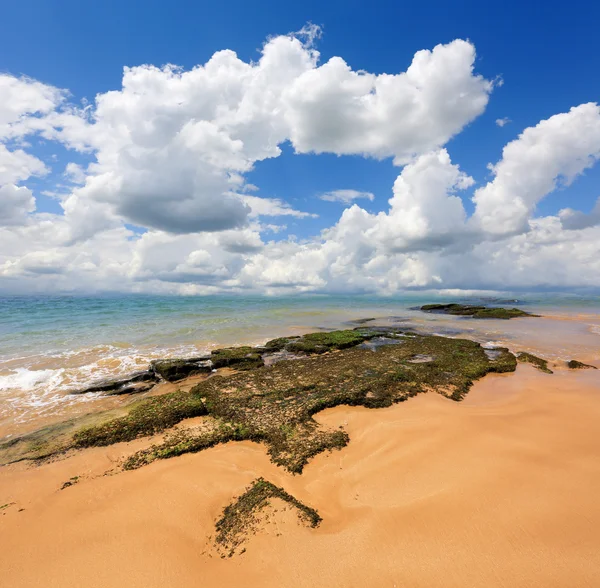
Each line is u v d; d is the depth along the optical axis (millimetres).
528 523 5523
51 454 8461
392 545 5270
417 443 8289
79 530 5879
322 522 5871
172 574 4980
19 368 15406
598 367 15344
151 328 25906
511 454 7641
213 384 12523
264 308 44094
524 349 18922
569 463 7238
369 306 49156
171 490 6848
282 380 12859
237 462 7875
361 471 7297
